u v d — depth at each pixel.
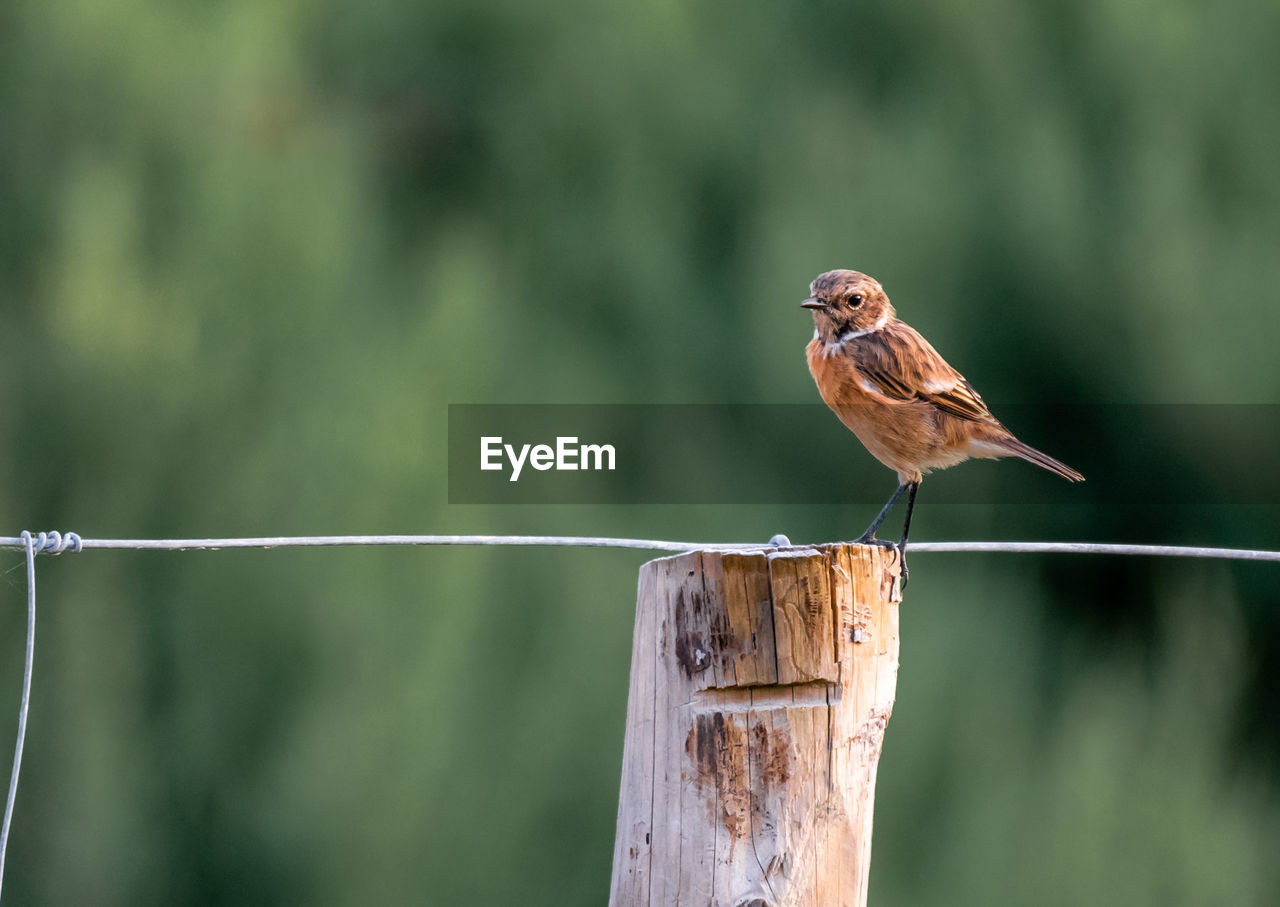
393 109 19.02
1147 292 18.36
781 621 4.63
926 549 6.73
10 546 5.85
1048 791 15.27
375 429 13.23
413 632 12.83
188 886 12.77
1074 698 16.80
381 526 12.95
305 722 12.51
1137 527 19.23
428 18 19.19
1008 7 19.31
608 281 18.16
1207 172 19.03
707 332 18.16
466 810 12.94
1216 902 15.07
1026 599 18.67
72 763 12.64
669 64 18.89
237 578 12.83
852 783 4.68
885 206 18.14
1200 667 18.12
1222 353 18.42
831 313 8.06
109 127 14.25
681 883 4.61
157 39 14.41
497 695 13.46
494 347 15.06
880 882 14.44
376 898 12.56
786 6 19.52
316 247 13.93
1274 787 18.81
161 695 13.02
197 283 13.59
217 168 13.98
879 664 4.74
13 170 14.11
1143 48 18.83
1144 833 15.09
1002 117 18.92
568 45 19.12
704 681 4.64
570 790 13.45
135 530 13.03
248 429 13.27
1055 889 14.53
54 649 12.87
